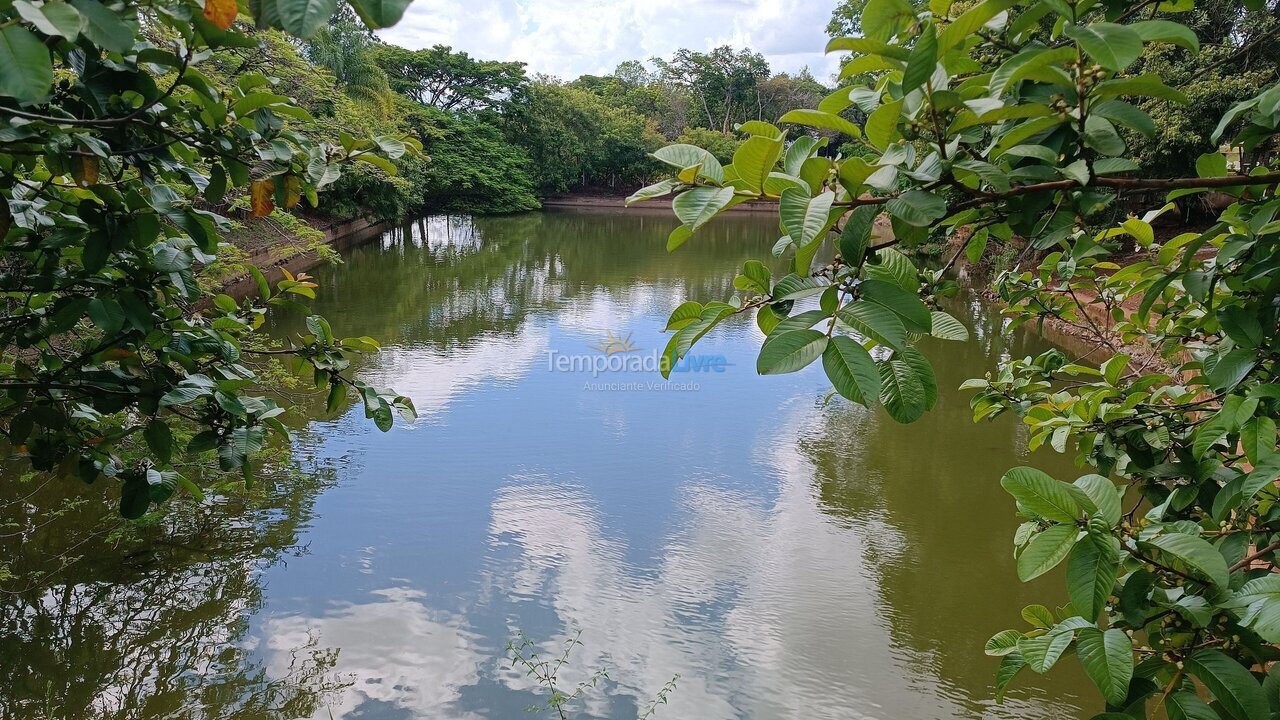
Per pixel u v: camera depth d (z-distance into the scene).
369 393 2.37
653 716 3.87
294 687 3.97
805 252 0.91
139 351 2.04
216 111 1.61
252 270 2.38
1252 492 1.25
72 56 1.39
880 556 5.52
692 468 7.05
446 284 16.31
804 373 10.23
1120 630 1.05
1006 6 0.90
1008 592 5.06
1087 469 6.98
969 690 4.11
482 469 6.88
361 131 14.62
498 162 35.56
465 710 3.86
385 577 5.08
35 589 4.71
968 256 1.56
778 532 5.88
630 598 4.94
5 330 2.00
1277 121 1.27
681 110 48.94
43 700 3.81
